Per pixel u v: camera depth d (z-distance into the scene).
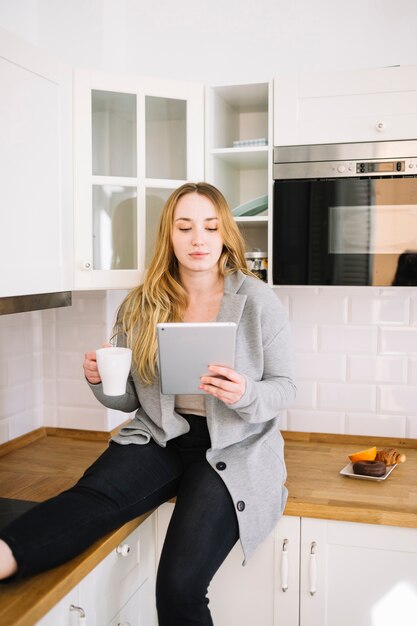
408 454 1.97
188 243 1.56
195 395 1.56
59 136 1.66
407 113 1.69
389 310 2.04
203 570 1.33
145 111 1.80
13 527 1.20
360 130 1.72
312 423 2.12
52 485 1.69
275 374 1.52
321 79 1.73
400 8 1.93
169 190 1.85
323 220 1.72
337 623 1.55
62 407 2.20
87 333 2.14
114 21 2.14
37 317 2.18
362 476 1.70
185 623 1.31
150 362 1.54
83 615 1.25
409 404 2.04
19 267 1.51
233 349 1.30
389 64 1.95
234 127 2.11
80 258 1.74
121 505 1.38
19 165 1.50
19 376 2.09
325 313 2.08
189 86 1.83
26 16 2.12
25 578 1.19
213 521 1.38
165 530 1.65
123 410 1.66
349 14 1.97
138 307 1.63
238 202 2.16
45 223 1.61
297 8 2.01
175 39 2.11
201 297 1.62
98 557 1.32
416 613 1.50
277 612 1.58
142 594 1.61
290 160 1.76
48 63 1.59
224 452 1.50
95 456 1.98
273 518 1.49
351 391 2.08
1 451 1.99
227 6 2.06
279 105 1.76
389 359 2.05
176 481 1.55
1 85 1.42
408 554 1.49
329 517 1.51
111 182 1.77
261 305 1.52
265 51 2.04
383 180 1.68
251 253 1.83
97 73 1.73
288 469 1.81
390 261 1.69
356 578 1.53
